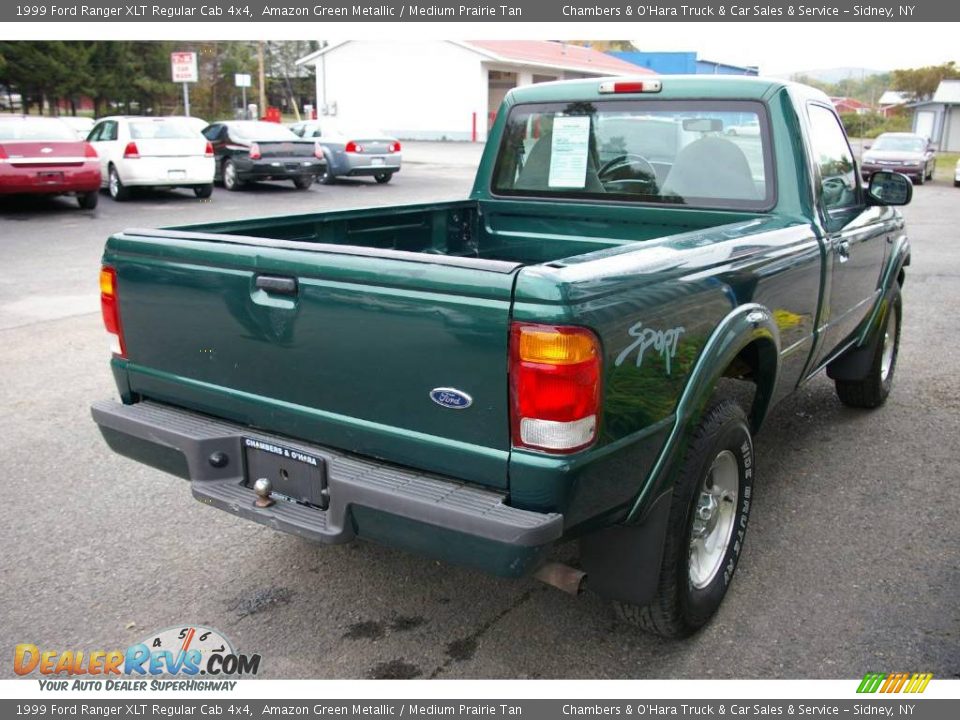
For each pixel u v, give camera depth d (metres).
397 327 2.54
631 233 4.45
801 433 5.30
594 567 2.96
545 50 45.69
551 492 2.40
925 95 76.75
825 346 4.41
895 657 3.08
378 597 3.48
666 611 2.97
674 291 2.74
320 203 16.62
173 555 3.79
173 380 3.20
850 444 5.12
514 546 2.36
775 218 3.89
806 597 3.47
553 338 2.30
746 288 3.20
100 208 15.62
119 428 3.25
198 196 17.39
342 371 2.71
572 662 3.07
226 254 2.89
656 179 4.34
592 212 4.51
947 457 4.93
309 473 2.86
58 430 5.22
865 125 64.12
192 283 3.02
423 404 2.56
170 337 3.16
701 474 2.94
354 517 2.66
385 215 4.30
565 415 2.35
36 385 6.05
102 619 3.31
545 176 4.70
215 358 3.04
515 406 2.39
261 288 2.84
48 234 12.68
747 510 3.43
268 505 2.91
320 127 21.08
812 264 3.83
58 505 4.25
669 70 57.06
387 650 3.14
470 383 2.45
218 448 3.04
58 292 8.90
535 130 4.70
